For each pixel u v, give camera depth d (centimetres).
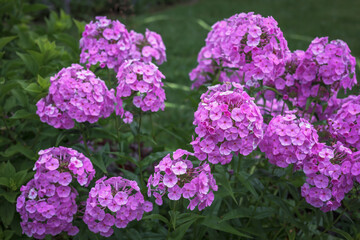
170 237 78
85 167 78
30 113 94
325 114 99
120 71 86
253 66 86
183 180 73
